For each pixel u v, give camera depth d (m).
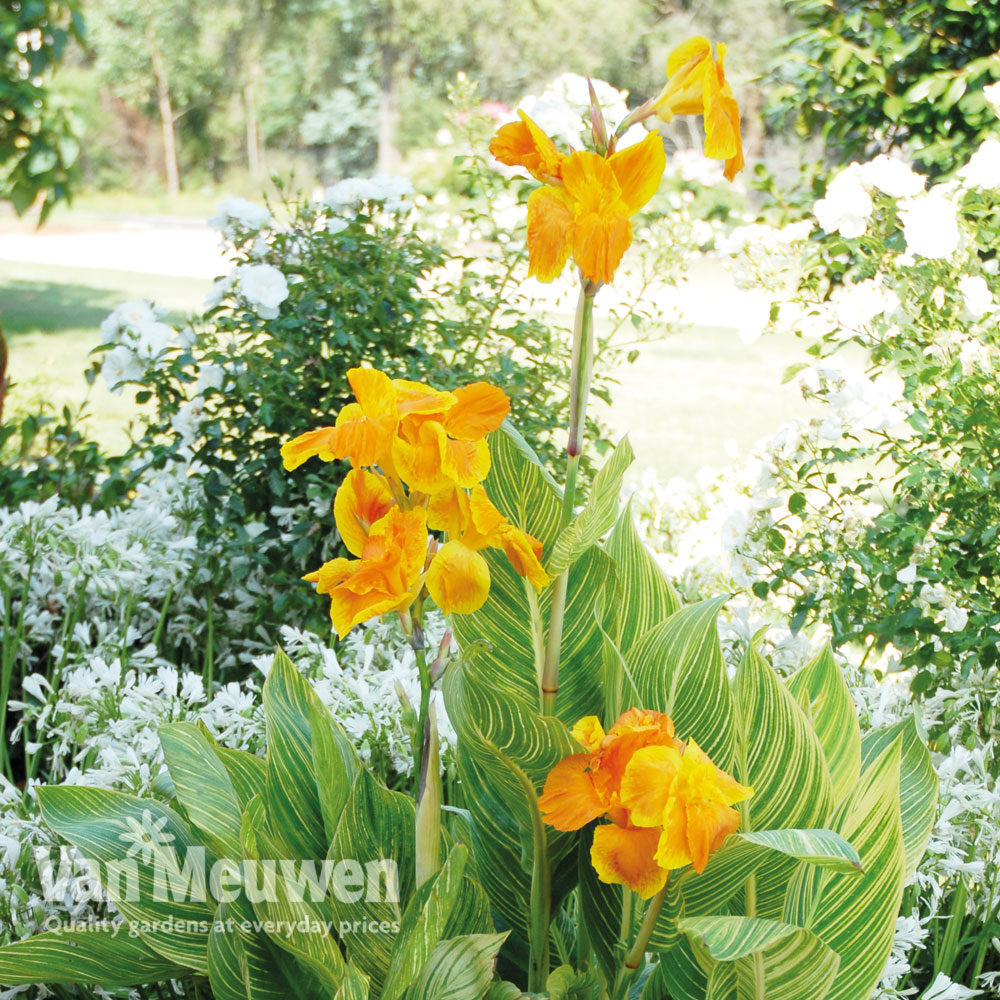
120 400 6.82
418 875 1.27
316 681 2.21
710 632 1.35
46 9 4.42
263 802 1.32
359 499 1.18
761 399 7.94
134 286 11.88
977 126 3.28
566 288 3.59
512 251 3.48
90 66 26.11
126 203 23.89
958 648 2.28
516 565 1.18
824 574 2.50
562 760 1.19
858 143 3.89
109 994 1.67
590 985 1.31
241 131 26.78
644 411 7.53
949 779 2.05
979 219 2.73
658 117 1.18
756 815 1.34
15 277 12.43
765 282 2.93
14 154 4.68
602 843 1.12
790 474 2.65
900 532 2.38
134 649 3.09
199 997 1.66
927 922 1.97
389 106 24.39
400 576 1.10
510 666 1.49
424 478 1.12
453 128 4.04
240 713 2.11
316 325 3.21
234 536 3.03
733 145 1.16
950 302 2.61
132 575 2.73
